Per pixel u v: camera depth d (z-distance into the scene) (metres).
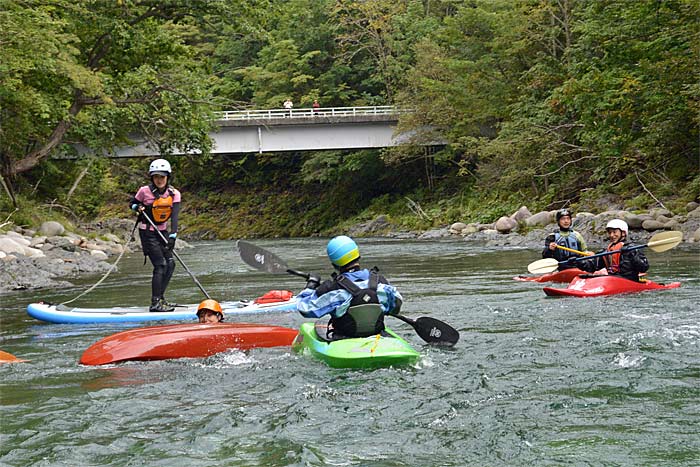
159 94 26.58
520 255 17.84
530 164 31.38
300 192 52.19
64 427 4.55
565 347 6.42
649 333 6.84
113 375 5.91
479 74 36.84
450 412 4.65
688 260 14.29
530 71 31.88
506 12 34.50
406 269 15.44
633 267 10.16
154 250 9.16
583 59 26.23
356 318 6.18
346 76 50.31
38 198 31.75
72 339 7.88
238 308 9.29
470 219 34.62
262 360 6.28
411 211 42.56
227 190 54.47
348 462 3.85
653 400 4.79
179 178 55.59
